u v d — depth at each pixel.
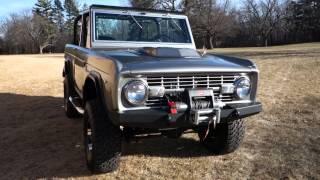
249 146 6.21
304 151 5.93
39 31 86.62
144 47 6.04
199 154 5.99
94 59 5.43
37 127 7.83
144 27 6.53
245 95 5.13
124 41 6.34
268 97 9.79
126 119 4.56
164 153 6.05
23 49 87.44
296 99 9.45
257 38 76.94
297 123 7.36
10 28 86.75
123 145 6.39
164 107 4.73
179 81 4.79
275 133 6.81
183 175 5.24
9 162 5.97
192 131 5.65
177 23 6.77
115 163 5.20
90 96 5.70
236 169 5.38
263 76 13.85
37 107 9.80
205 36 68.00
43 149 6.49
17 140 7.02
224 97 5.06
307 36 75.56
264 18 76.44
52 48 88.50
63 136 7.16
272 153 5.89
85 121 5.42
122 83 4.57
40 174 5.44
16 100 10.91
